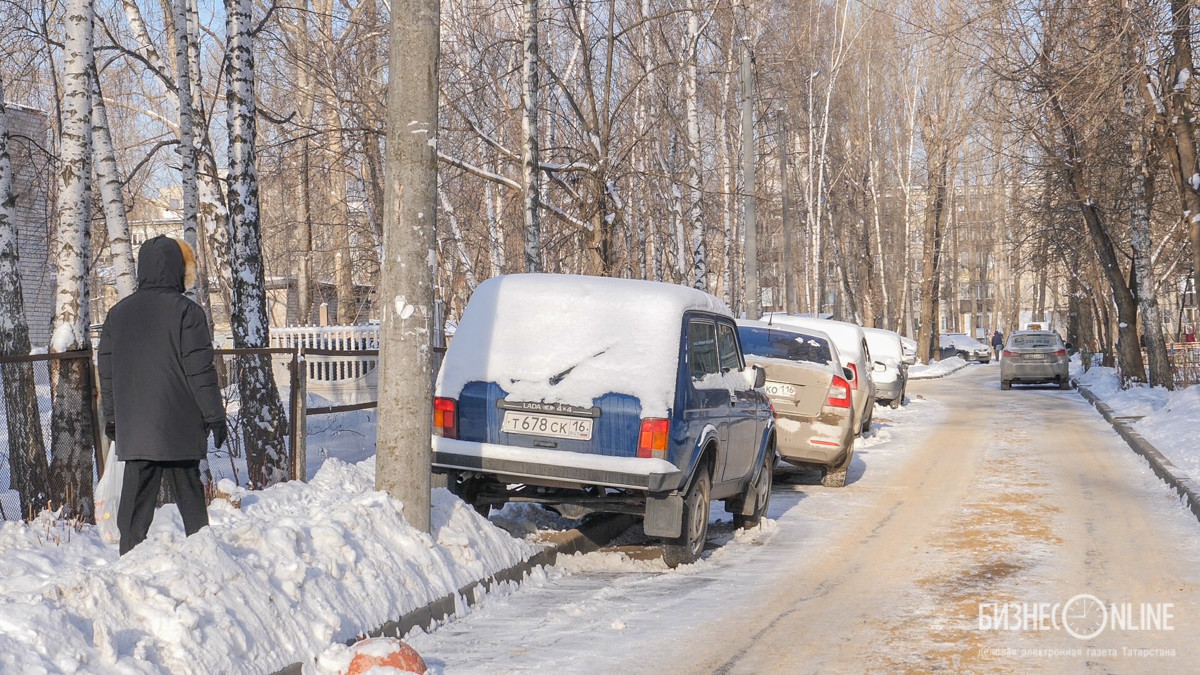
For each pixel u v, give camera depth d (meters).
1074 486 13.14
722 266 34.09
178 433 6.03
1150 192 27.05
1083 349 45.09
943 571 8.25
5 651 4.14
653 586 7.96
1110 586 7.62
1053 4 18.44
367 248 28.08
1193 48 18.23
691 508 8.72
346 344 21.45
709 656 5.94
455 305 29.62
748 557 9.20
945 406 28.11
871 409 20.14
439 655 5.98
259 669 5.09
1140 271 27.16
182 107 14.02
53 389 7.95
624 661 5.84
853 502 12.42
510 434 8.41
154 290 6.13
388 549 6.78
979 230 80.50
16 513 8.01
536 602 7.39
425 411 7.42
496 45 20.73
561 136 23.84
